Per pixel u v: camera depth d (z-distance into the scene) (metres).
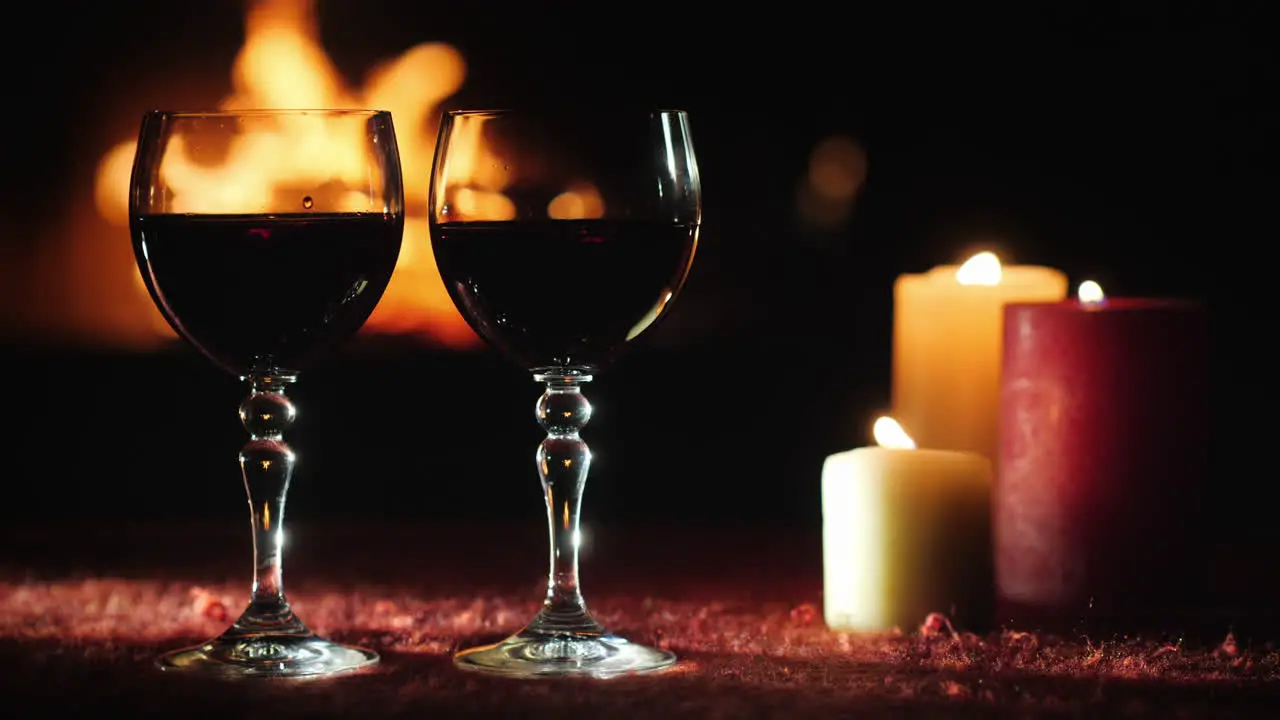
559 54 2.24
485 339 0.90
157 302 0.90
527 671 0.87
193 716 0.80
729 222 2.18
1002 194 2.19
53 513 1.72
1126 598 1.02
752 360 2.00
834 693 0.84
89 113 2.23
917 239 2.19
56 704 0.82
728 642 0.94
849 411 1.98
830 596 0.99
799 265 2.17
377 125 0.90
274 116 0.88
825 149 2.20
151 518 1.71
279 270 0.87
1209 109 2.14
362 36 2.23
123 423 1.78
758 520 1.72
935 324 1.14
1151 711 0.81
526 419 1.81
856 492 0.98
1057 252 2.18
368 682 0.86
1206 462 1.03
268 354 0.89
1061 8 2.17
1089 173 2.18
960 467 0.98
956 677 0.87
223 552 1.21
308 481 1.78
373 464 1.79
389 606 1.03
